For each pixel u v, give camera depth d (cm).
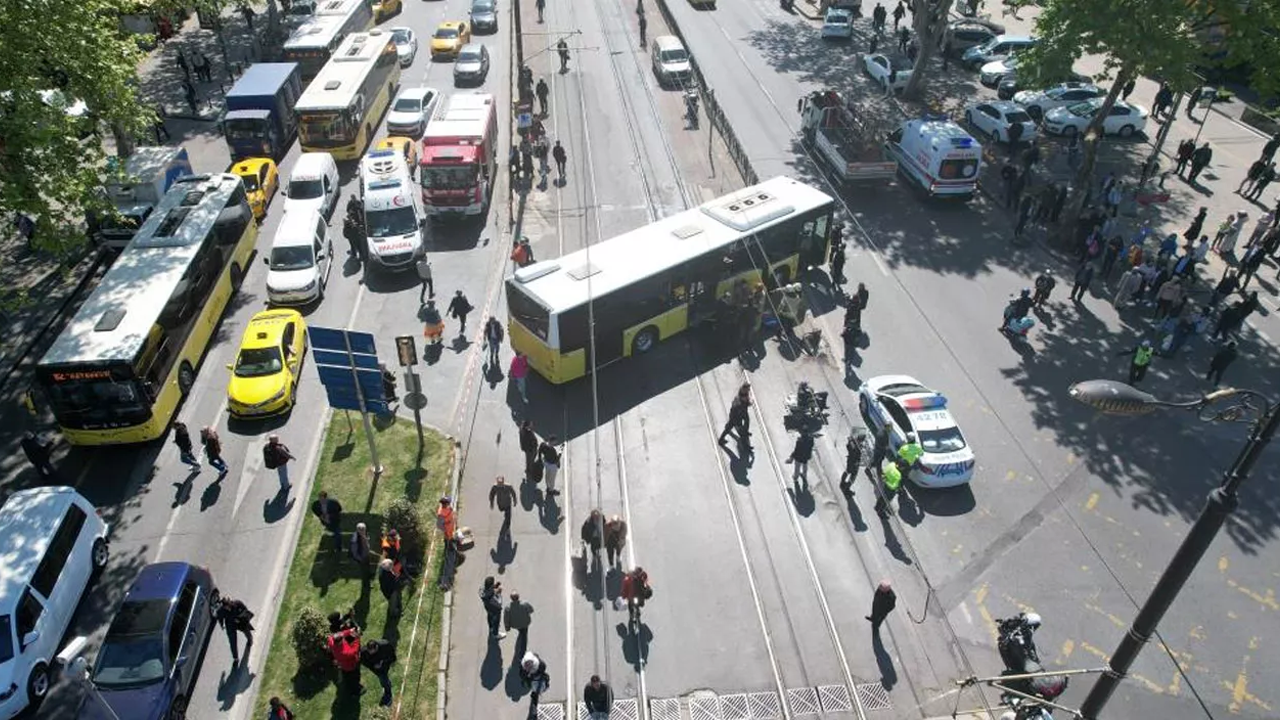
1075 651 1828
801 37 5484
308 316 2895
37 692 1720
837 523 2136
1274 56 2717
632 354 2703
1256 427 985
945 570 2011
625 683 1753
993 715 1695
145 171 3238
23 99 2217
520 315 2528
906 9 6009
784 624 1881
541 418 2464
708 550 2056
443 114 3647
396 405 2494
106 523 2112
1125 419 2450
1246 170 3778
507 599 1914
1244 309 2669
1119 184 3350
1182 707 1733
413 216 3177
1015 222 3475
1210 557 2044
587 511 2156
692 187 3703
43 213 2303
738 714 1700
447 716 1683
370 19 5650
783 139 4144
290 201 3347
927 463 2164
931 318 2886
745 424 2309
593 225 3428
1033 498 2208
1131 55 2755
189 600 1758
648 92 4669
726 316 2711
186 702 1688
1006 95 4522
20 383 2611
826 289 3053
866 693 1741
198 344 2633
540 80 4369
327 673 1742
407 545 1950
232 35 5497
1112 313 2908
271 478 2252
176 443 2258
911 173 3656
